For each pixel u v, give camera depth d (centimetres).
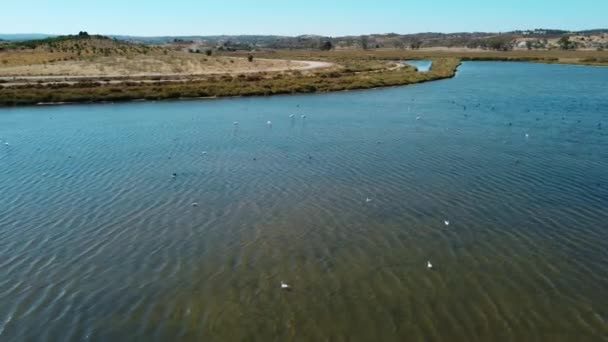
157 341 1509
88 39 17675
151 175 3141
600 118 5066
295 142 4041
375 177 3055
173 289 1795
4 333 1544
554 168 3225
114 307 1684
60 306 1689
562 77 9825
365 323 1589
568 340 1490
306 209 2542
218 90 7269
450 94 7231
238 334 1545
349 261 1991
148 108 6094
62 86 7300
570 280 1828
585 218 2381
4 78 8300
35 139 4228
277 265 1967
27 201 2673
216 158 3544
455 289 1777
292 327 1576
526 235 2203
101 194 2784
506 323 1575
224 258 2028
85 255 2055
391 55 19175
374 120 5091
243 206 2592
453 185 2889
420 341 1494
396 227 2306
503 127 4634
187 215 2473
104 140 4175
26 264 1977
